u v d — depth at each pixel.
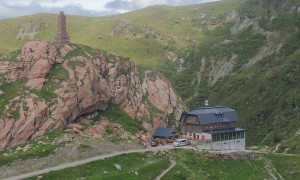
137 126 135.88
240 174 118.00
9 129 111.12
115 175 97.50
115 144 118.12
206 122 134.12
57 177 93.69
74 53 139.50
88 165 102.12
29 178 90.81
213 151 128.00
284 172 125.50
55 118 117.44
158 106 152.38
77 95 126.38
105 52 153.62
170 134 136.25
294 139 166.00
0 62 134.50
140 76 158.12
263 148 172.75
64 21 147.25
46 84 125.56
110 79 144.75
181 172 109.62
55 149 104.88
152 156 117.19
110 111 137.38
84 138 114.88
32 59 130.75
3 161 95.75
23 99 119.00
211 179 110.88
